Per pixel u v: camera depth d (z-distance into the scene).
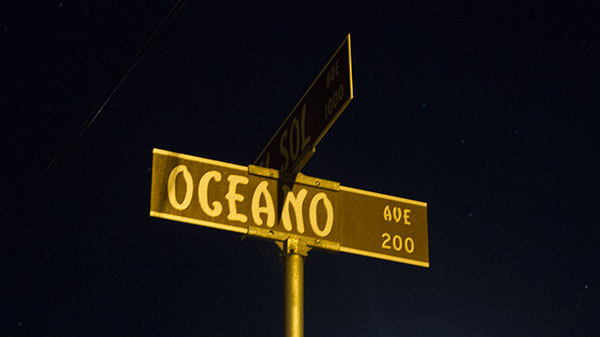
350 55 3.23
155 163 3.38
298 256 3.36
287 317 3.22
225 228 3.35
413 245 3.61
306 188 3.51
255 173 3.47
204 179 3.41
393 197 3.65
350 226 3.52
